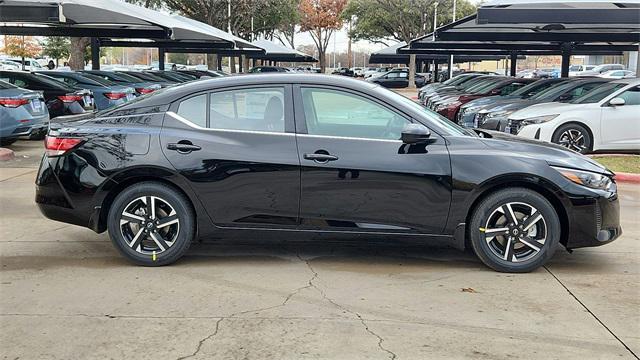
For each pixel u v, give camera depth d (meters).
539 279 5.21
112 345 3.90
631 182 10.08
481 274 5.32
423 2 45.25
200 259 5.70
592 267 5.57
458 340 4.00
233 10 39.72
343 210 5.25
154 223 5.37
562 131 11.62
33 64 50.41
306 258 5.75
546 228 5.25
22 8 14.48
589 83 13.12
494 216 5.28
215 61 45.03
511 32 20.44
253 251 5.96
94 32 21.44
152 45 28.39
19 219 7.20
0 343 3.92
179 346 3.89
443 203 5.20
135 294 4.79
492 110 13.55
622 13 13.75
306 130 5.32
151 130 5.34
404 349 3.87
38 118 12.71
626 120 11.65
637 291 4.95
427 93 25.86
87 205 5.34
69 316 4.35
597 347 3.93
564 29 19.30
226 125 5.38
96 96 17.16
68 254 5.84
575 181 5.20
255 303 4.61
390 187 5.19
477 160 5.18
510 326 4.23
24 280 5.10
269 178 5.23
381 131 5.34
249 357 3.74
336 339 4.00
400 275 5.29
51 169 5.38
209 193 5.27
